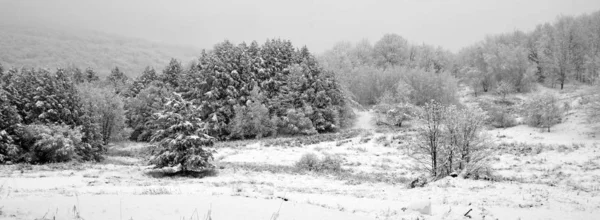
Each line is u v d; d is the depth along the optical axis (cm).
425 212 972
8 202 684
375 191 1577
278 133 5134
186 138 2181
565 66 6494
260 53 5788
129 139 5303
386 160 3075
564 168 2491
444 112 2031
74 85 3588
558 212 1056
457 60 9475
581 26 7525
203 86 4972
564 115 4256
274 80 5494
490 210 1067
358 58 9138
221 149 3897
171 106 2278
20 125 2859
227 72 5006
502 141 3694
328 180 2047
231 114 4941
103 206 675
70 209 636
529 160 2839
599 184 1934
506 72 6769
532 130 4044
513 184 1642
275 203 836
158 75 6906
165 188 1347
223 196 902
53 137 2830
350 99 5875
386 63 8894
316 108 5159
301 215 722
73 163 2773
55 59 13862
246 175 2238
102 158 3503
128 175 2142
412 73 6725
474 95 6844
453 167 2017
